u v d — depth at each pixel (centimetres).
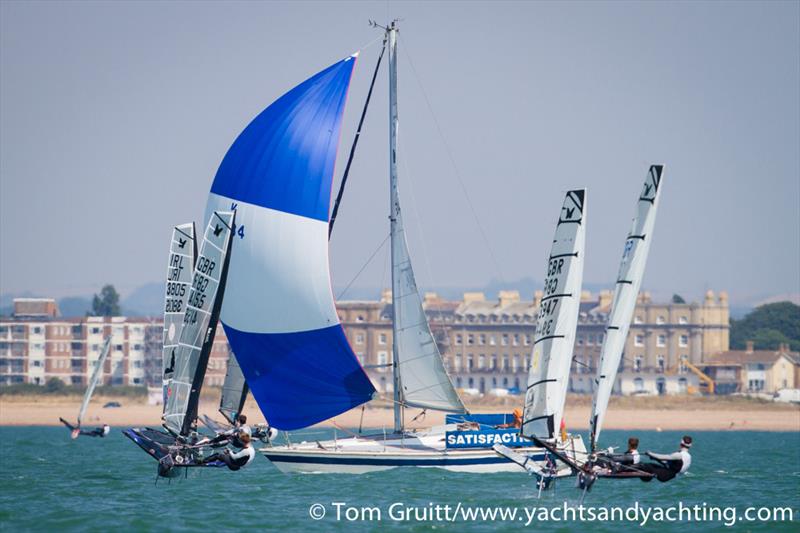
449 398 17388
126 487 15900
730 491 16200
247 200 17425
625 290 14125
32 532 12112
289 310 17188
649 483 17062
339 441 17250
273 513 13412
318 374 17175
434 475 16700
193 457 15312
